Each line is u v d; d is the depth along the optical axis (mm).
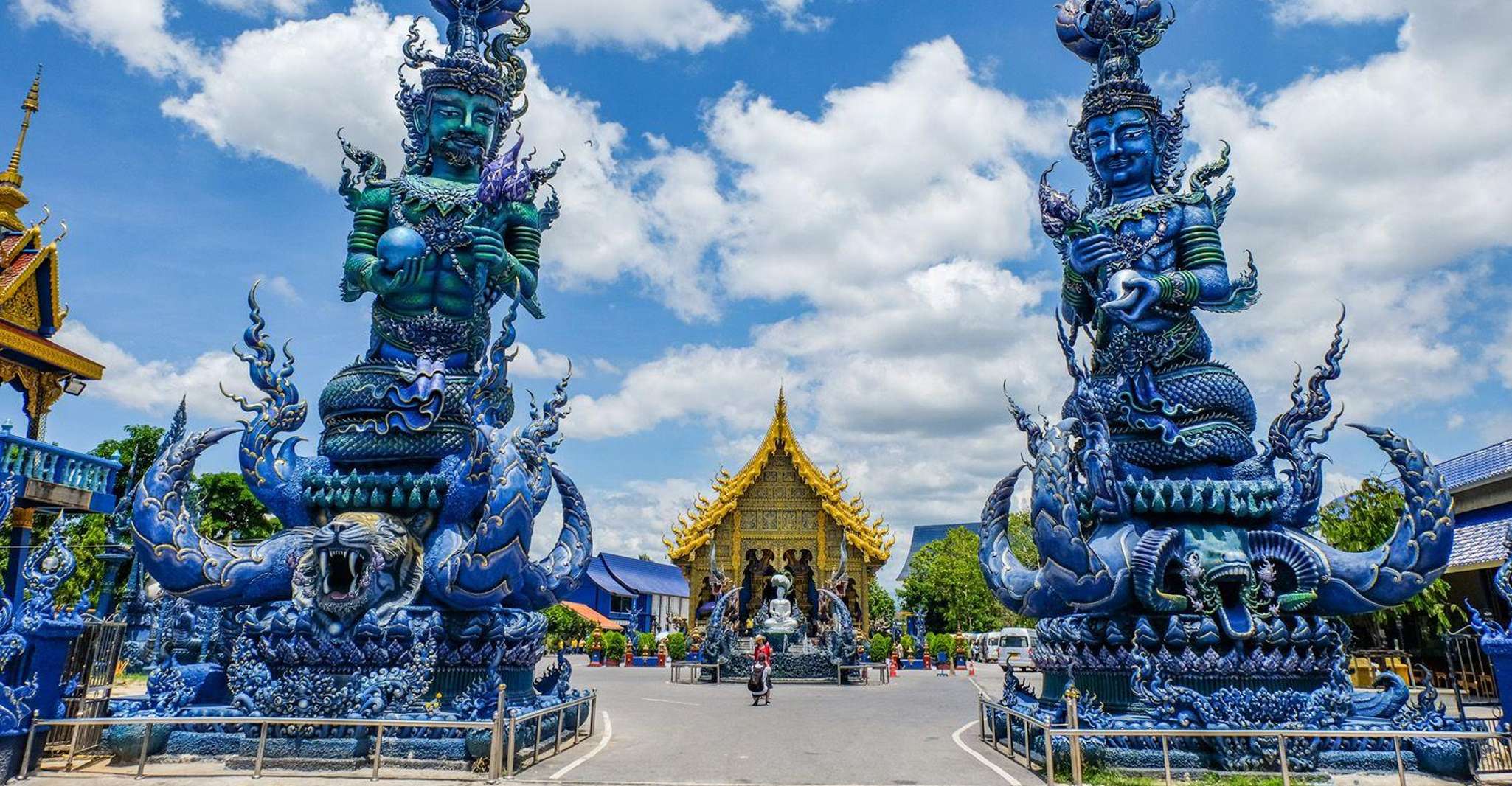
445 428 15766
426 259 15867
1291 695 12711
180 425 19312
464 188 16516
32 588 12180
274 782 11672
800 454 43719
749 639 36625
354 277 16047
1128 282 14977
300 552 14422
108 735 12922
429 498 14992
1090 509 15391
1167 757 11422
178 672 14039
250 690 13281
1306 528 15672
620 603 79250
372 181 16656
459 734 12891
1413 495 13766
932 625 65000
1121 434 15617
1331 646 13750
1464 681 26609
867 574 42312
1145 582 13539
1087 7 17562
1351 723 12828
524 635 14898
